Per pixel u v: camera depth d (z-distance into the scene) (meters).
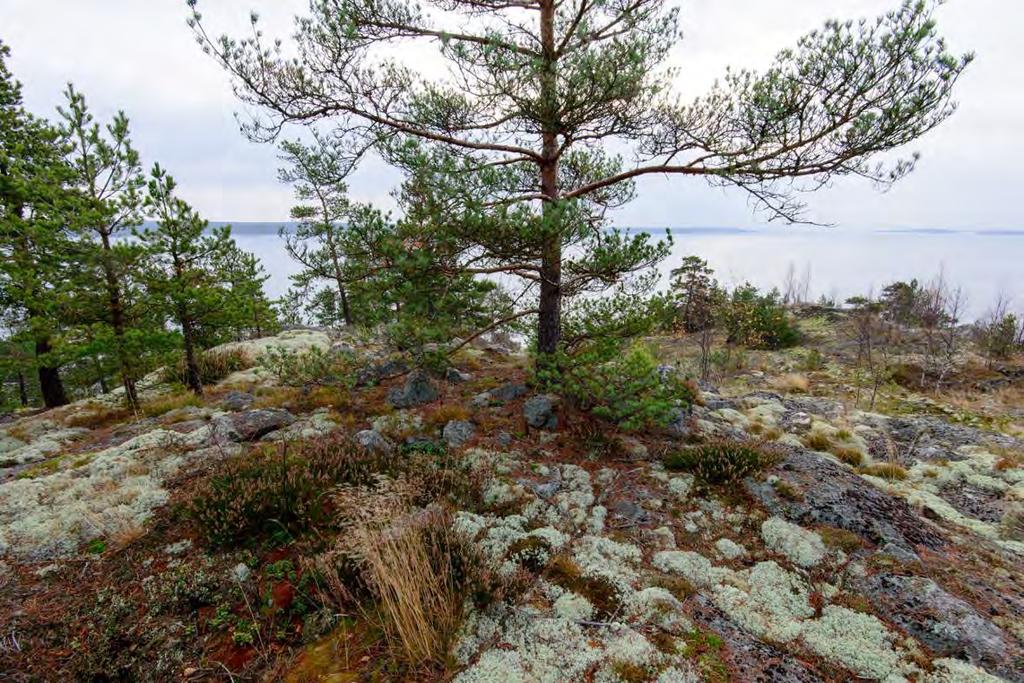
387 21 6.09
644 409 5.56
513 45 5.61
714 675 3.13
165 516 4.94
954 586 4.16
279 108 6.25
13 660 3.47
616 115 6.24
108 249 9.34
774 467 5.92
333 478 5.13
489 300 7.54
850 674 3.25
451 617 3.46
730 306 19.62
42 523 4.99
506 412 7.33
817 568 4.32
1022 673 3.20
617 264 5.89
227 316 10.90
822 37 4.79
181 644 3.59
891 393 14.45
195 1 5.39
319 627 3.62
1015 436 10.33
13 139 11.61
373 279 6.44
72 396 16.64
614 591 3.92
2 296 11.24
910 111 4.58
